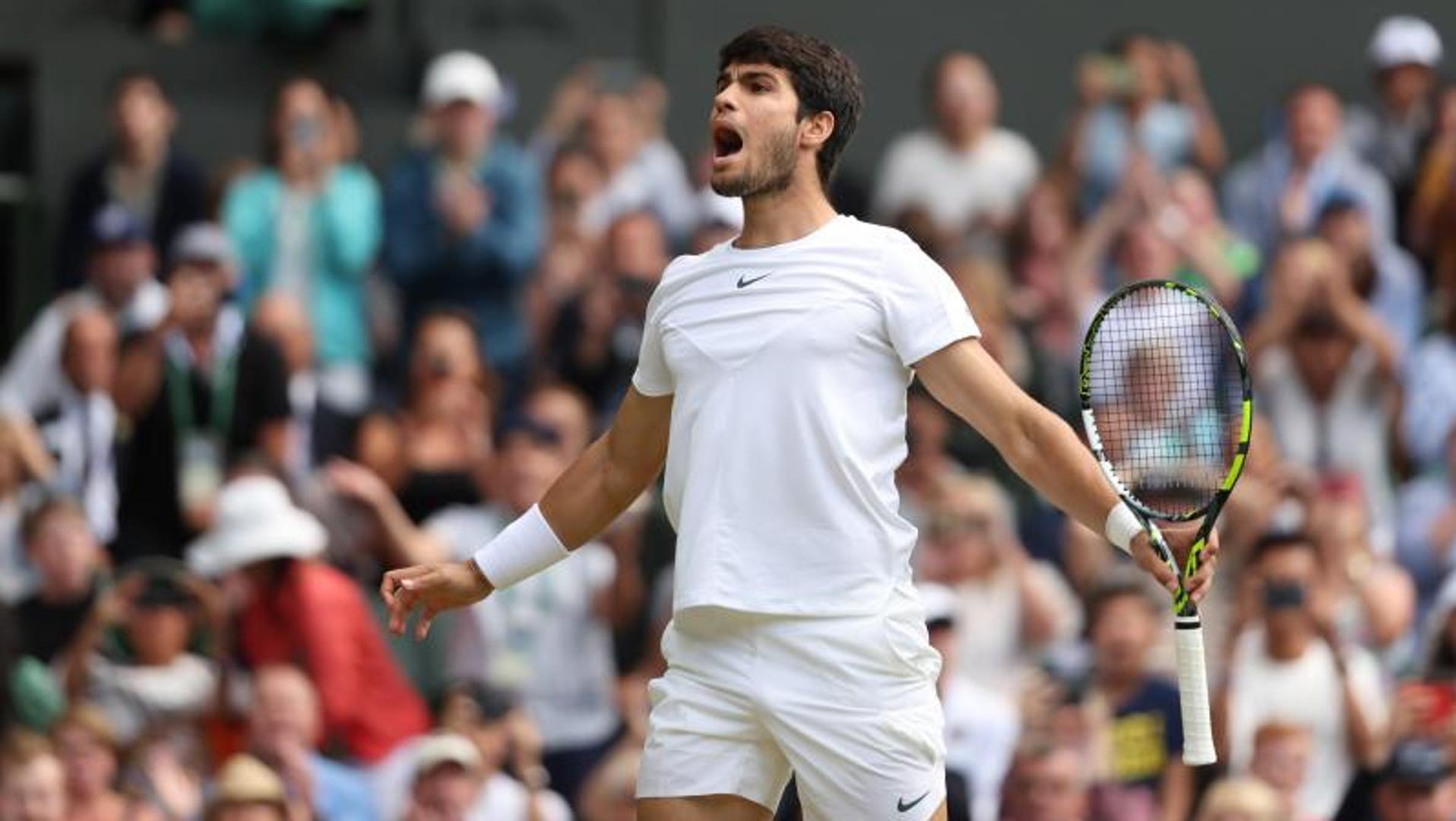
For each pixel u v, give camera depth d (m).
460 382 41.81
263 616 36.31
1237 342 20.06
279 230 46.41
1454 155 51.50
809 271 19.58
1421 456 45.16
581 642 38.03
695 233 46.38
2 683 35.59
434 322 42.03
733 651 19.61
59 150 50.06
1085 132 50.25
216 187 47.25
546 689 37.78
